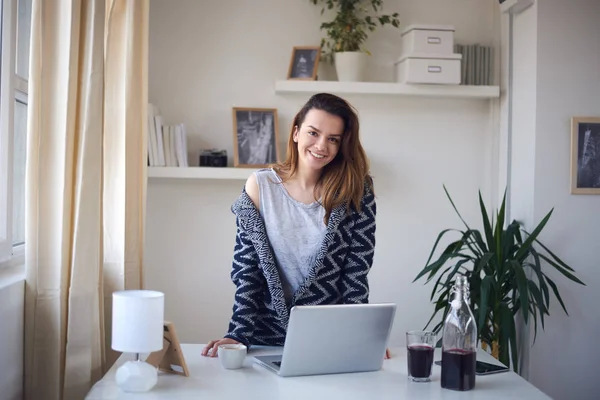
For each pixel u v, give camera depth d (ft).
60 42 7.80
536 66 12.52
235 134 13.10
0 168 8.00
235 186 13.55
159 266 13.43
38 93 7.83
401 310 13.91
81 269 7.86
